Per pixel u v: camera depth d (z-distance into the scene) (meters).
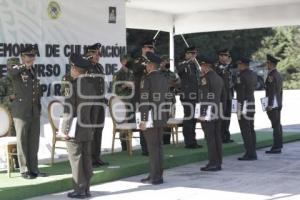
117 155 10.19
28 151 8.05
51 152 9.29
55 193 7.81
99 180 8.47
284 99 27.56
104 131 11.48
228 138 12.19
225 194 7.71
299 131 14.94
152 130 8.35
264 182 8.59
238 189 8.05
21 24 9.48
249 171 9.58
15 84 7.95
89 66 7.47
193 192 7.84
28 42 9.57
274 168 9.89
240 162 10.60
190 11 15.81
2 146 8.01
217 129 9.68
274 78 11.41
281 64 36.56
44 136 9.86
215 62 10.98
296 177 8.99
